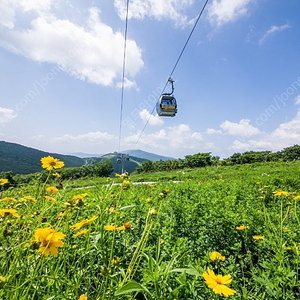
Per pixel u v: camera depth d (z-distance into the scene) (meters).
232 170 18.55
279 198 4.29
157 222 2.47
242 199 4.70
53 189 1.97
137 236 2.18
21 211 2.06
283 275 1.44
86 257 1.73
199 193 4.81
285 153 44.12
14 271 1.11
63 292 1.22
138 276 1.60
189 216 2.80
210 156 38.47
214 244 2.39
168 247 1.82
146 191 4.97
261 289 1.54
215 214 2.98
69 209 1.65
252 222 2.78
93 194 1.74
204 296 1.32
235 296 1.36
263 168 18.28
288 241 2.15
